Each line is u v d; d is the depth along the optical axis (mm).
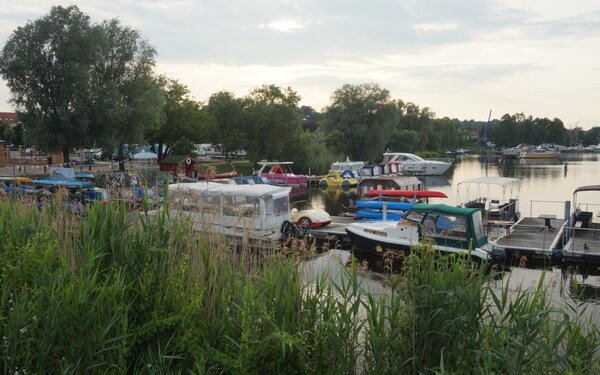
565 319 5270
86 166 52750
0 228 6801
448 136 122500
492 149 139750
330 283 5961
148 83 45500
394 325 5668
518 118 157250
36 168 50688
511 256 17484
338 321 5645
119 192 8203
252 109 57000
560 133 158125
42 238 6246
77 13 40781
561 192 41969
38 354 4754
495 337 5273
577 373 5008
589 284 12898
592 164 84188
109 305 5133
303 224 21594
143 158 50156
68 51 39969
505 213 23953
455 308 5492
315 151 58719
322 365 5348
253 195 16766
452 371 5285
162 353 5441
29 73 40125
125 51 43906
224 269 6480
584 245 17234
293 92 58781
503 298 5578
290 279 5871
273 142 57156
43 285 5297
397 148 81125
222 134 57375
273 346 5203
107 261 6375
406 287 5758
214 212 7941
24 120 41531
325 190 45156
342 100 67000
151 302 5684
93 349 4898
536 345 5289
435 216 15508
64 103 40094
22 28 40250
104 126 41875
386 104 66625
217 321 5965
